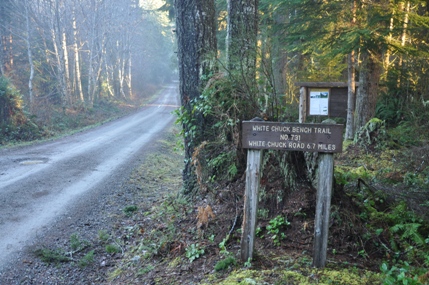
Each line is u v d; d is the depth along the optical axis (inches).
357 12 364.5
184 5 263.7
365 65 411.5
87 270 202.1
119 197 337.4
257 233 185.8
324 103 346.3
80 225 265.0
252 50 217.8
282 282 139.7
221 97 225.8
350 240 177.0
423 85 477.1
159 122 1027.3
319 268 151.6
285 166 200.5
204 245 191.6
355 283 138.5
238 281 142.9
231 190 222.8
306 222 183.2
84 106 1137.4
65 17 1141.7
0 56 1064.8
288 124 149.9
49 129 774.5
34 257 212.7
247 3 261.4
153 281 173.8
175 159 554.9
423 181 254.4
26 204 300.8
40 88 1179.9
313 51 513.7
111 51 1769.2
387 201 224.8
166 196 322.7
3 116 662.5
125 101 1743.4
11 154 506.0
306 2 425.1
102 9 1393.9
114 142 644.1
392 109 486.6
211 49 263.3
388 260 167.3
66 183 368.8
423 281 134.1
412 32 404.5
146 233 240.2
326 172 148.6
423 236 188.5
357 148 375.2
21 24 1194.0
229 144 236.7
